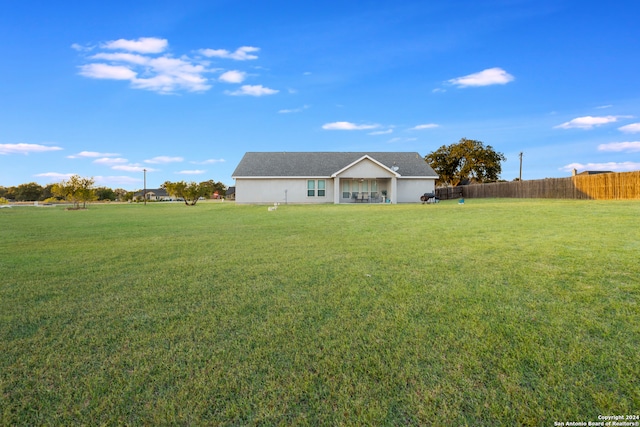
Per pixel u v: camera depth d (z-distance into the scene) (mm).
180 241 8008
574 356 2285
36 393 1982
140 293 3920
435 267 4891
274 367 2244
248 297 3707
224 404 1870
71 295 3865
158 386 2043
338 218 13258
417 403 1851
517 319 2930
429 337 2629
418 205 22406
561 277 4195
